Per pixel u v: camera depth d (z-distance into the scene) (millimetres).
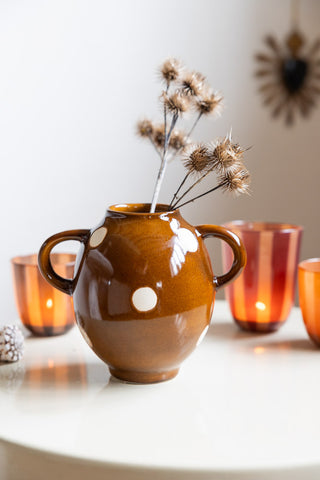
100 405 699
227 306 993
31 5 1330
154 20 1397
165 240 702
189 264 707
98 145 1407
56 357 810
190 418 675
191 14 1420
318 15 1507
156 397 715
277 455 617
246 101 1500
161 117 1417
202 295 714
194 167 725
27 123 1367
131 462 607
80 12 1355
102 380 752
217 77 1471
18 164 1376
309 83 1530
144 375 733
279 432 653
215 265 1503
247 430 656
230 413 685
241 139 1516
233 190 725
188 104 761
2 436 646
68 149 1396
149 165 1428
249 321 876
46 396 718
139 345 703
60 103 1377
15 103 1354
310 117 1547
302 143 1556
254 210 1548
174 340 707
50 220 1412
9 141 1362
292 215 1582
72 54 1366
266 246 852
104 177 1421
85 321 718
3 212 1382
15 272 854
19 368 781
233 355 813
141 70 1401
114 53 1385
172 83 797
